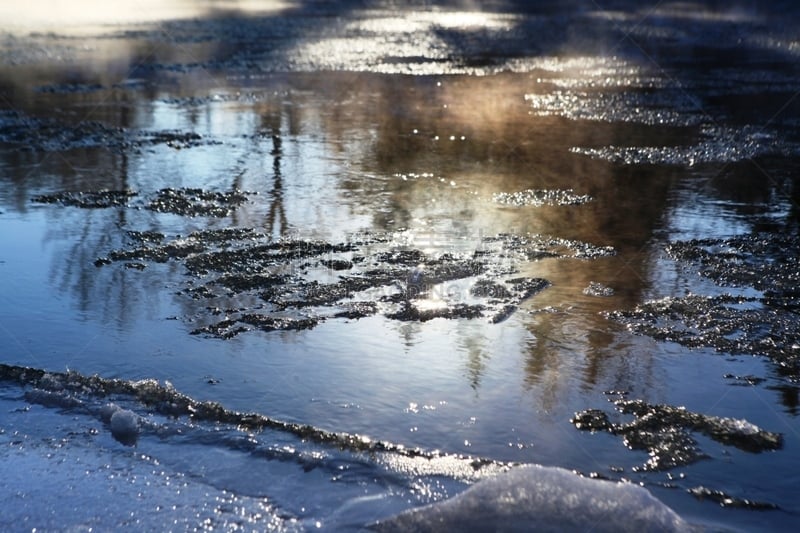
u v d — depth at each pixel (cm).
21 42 1625
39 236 455
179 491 226
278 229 470
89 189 561
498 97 1025
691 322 342
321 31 1955
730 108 928
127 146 713
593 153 691
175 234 461
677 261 420
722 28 1978
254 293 371
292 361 303
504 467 237
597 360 306
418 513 211
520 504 210
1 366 297
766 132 777
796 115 876
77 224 480
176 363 301
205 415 264
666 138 754
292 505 220
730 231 472
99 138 745
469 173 620
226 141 743
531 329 334
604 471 236
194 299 364
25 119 828
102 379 286
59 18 2239
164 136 759
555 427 259
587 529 201
